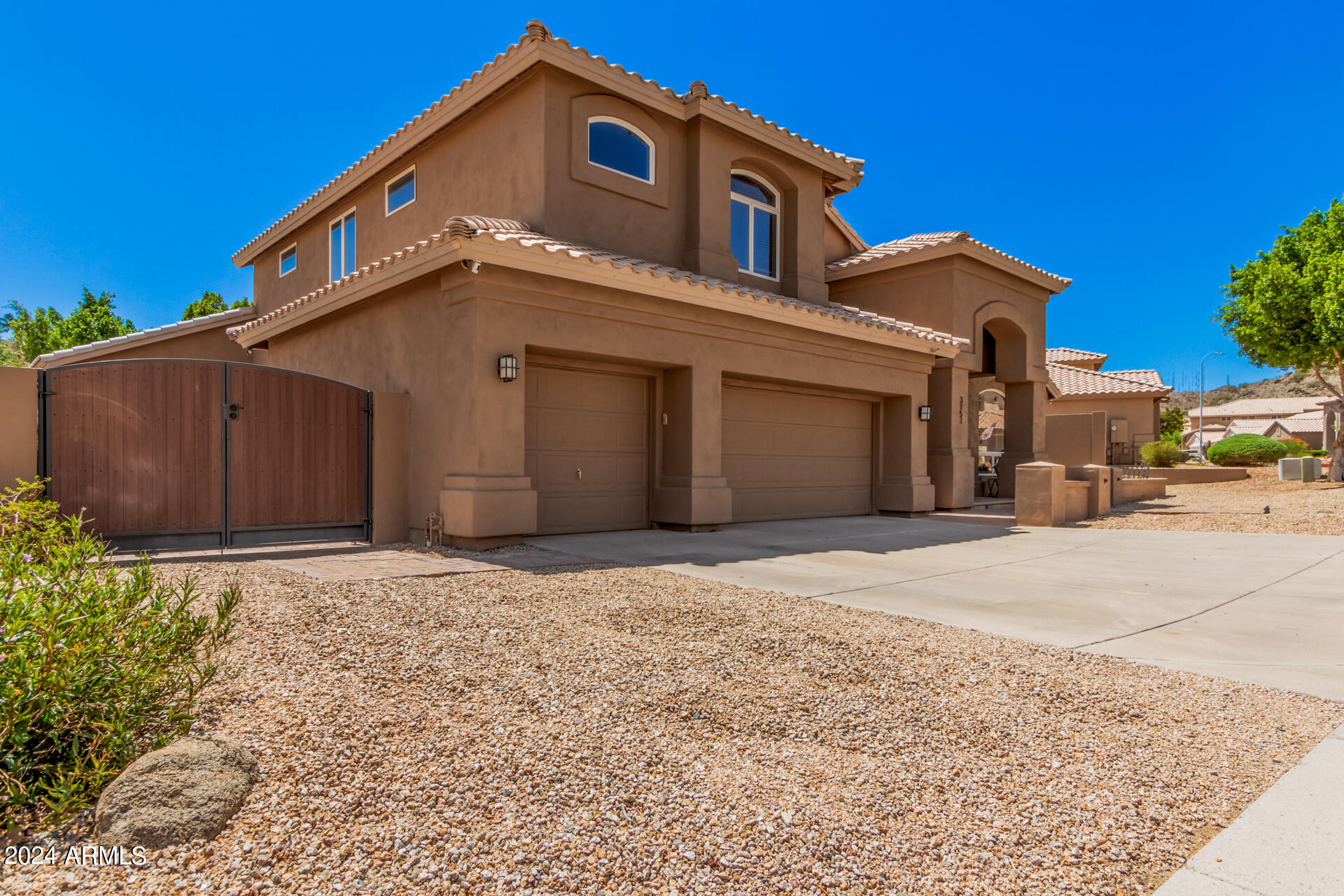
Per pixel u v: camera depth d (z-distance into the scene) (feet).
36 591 10.13
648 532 38.83
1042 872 9.14
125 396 27.73
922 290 56.80
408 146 45.50
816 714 13.62
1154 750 12.70
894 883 8.80
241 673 13.96
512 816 9.73
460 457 31.58
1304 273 58.59
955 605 23.62
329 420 32.53
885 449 53.21
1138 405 101.45
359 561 28.04
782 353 43.50
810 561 31.09
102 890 8.09
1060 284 64.85
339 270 54.90
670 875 8.72
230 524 29.76
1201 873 9.09
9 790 9.18
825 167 50.52
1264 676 17.01
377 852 8.87
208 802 9.36
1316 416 221.25
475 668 14.88
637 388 40.11
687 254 43.42
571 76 38.09
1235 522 45.88
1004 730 13.28
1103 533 42.42
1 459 25.21
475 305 30.94
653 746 11.94
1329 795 11.13
